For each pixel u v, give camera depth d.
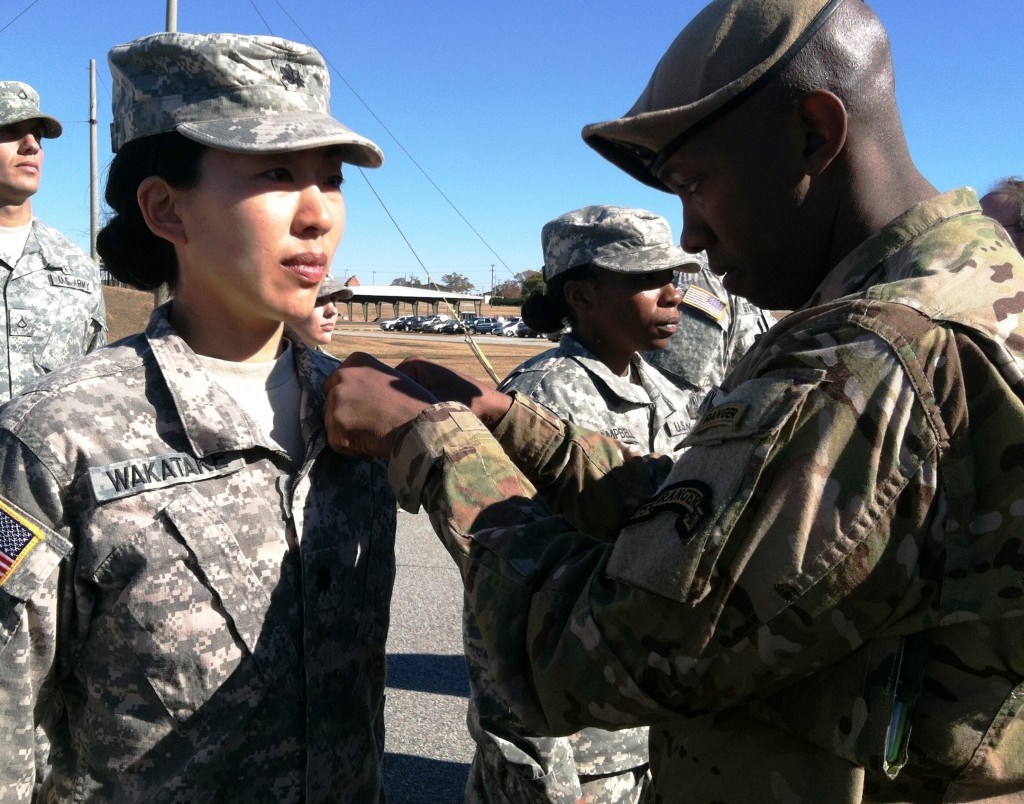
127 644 1.25
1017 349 1.07
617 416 2.54
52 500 1.21
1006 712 1.03
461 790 3.36
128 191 1.37
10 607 1.19
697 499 1.10
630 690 1.14
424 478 1.35
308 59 1.34
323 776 1.36
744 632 1.07
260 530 1.33
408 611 5.16
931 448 1.04
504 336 53.62
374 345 35.97
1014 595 0.99
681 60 1.32
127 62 1.31
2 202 4.19
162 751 1.26
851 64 1.20
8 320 4.17
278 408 1.45
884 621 1.05
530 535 1.29
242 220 1.26
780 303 1.42
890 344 1.06
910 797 1.11
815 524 1.04
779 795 1.15
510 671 1.25
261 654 1.30
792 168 1.25
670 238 2.60
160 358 1.32
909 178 1.27
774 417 1.08
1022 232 2.62
